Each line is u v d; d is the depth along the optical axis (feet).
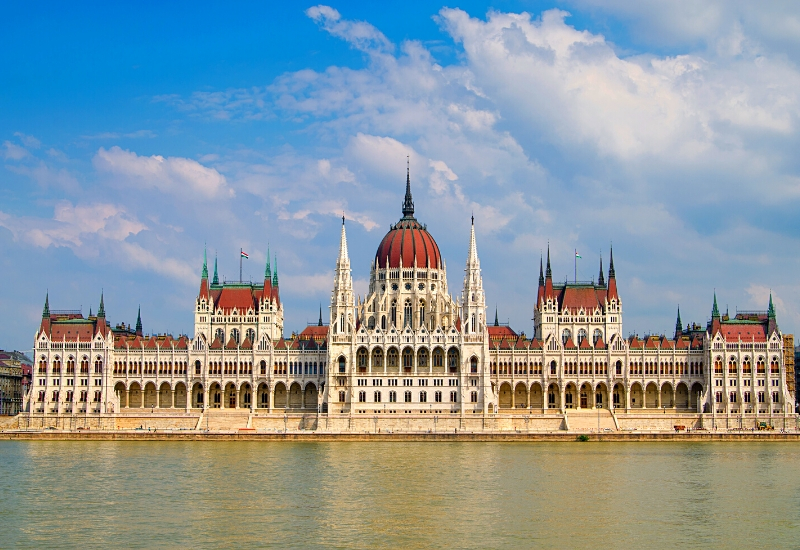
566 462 652.07
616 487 532.73
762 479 566.77
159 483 542.98
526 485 538.06
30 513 451.53
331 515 447.01
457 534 408.87
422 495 502.79
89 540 397.39
